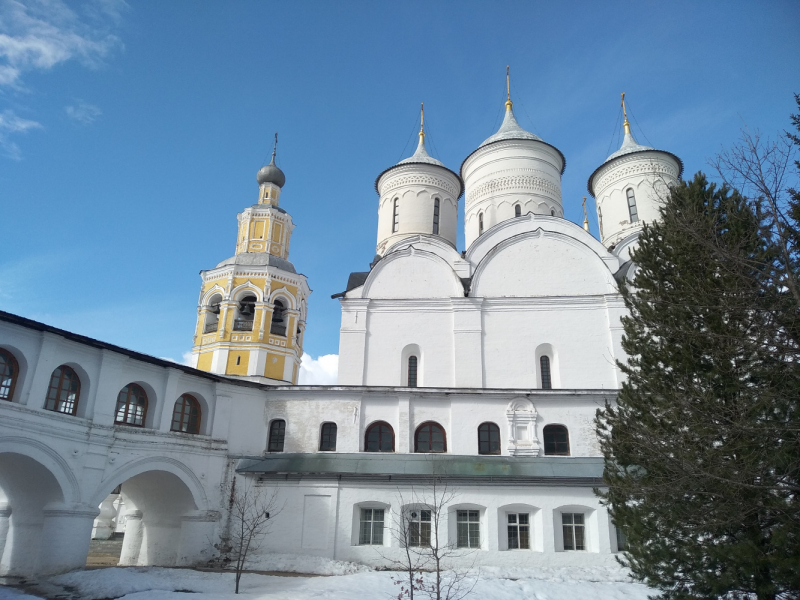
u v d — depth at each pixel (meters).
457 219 39.53
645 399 15.71
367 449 25.59
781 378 13.29
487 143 38.12
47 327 19.03
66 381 20.19
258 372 35.38
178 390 23.98
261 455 25.61
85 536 19.58
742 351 13.92
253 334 36.31
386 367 28.70
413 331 29.20
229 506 23.97
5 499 21.20
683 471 13.55
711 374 14.42
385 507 23.44
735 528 13.59
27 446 18.28
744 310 13.66
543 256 30.05
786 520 12.70
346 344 29.12
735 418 13.52
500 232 32.00
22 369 18.69
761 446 13.13
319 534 23.16
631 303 17.42
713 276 14.70
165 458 22.56
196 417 24.84
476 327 28.67
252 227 41.12
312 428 25.91
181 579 19.02
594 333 28.16
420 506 23.19
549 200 36.84
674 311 15.45
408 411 25.75
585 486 22.95
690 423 14.06
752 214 14.18
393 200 38.47
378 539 23.23
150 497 24.97
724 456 13.59
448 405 25.86
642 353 16.52
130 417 22.30
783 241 13.27
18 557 19.94
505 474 23.23
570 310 28.69
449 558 22.14
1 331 18.22
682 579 14.07
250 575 20.44
